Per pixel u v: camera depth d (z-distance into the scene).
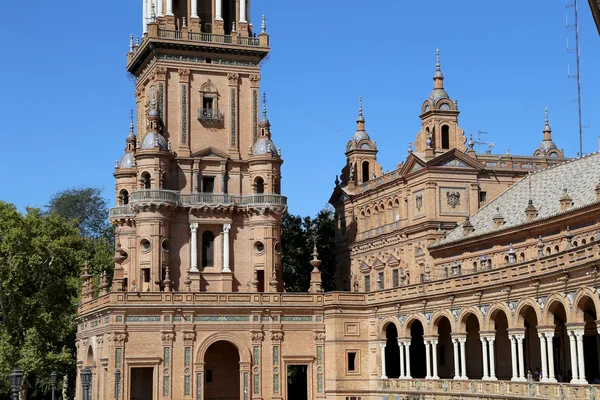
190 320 84.25
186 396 83.25
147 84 100.06
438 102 95.38
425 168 92.62
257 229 95.69
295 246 124.88
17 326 102.62
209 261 95.50
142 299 83.19
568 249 58.44
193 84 97.38
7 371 97.00
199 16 102.94
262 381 85.69
